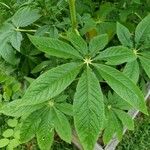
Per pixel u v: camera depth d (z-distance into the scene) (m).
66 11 0.47
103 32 0.49
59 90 0.30
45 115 0.39
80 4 0.49
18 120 0.52
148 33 0.37
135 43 0.38
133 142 0.59
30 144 0.58
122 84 0.31
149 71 0.36
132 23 0.54
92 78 0.31
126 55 0.32
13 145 0.51
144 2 0.52
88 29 0.45
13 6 0.49
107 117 0.42
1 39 0.45
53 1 0.47
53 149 0.58
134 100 0.31
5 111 0.38
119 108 0.43
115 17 0.52
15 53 0.48
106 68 0.32
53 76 0.31
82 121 0.30
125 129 0.55
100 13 0.50
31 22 0.44
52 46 0.32
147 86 0.53
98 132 0.30
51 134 0.38
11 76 0.55
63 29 0.46
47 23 0.45
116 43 0.53
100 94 0.30
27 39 0.51
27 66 0.54
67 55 0.32
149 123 0.60
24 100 0.30
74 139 0.54
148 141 0.59
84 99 0.30
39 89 0.30
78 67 0.32
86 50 0.33
